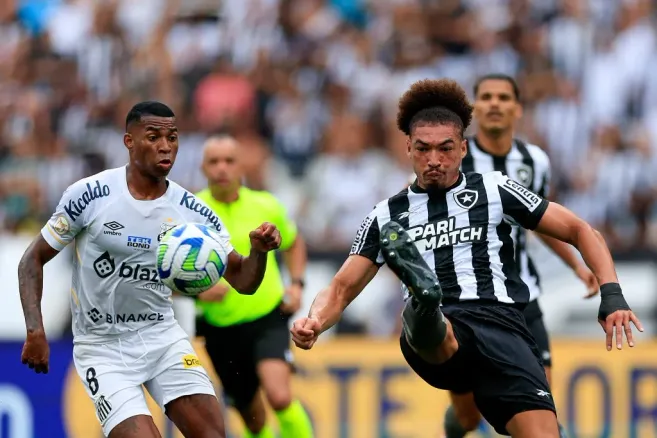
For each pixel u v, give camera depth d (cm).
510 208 1927
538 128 4706
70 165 4769
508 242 1948
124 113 4944
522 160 2680
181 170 4725
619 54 4831
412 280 1752
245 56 5050
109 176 2000
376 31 5169
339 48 5088
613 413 3516
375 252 1939
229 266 1986
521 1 5112
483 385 1911
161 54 5094
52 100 4991
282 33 5122
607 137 4653
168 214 2000
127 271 1995
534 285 2616
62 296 3756
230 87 4888
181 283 1888
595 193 4503
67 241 1995
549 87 4831
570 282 3716
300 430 2755
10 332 3772
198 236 1898
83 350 2041
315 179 4572
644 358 3538
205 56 5072
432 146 1898
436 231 1936
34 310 1961
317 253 3784
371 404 3531
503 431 1923
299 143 4753
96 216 1975
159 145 1953
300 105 4847
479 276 1930
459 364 1927
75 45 5172
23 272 1980
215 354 2858
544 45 4962
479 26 5134
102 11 5231
